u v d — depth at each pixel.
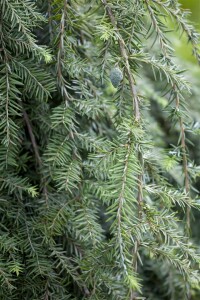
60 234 0.80
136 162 0.72
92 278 0.79
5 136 0.78
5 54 0.79
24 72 0.80
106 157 0.75
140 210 0.74
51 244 0.80
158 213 0.75
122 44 0.77
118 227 0.71
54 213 0.81
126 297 0.74
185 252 0.77
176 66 0.81
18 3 0.77
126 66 0.76
